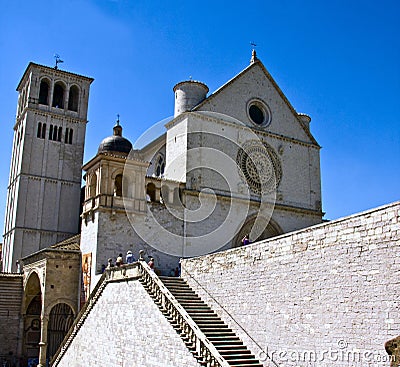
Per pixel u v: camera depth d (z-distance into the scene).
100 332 30.97
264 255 23.94
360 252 18.94
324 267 20.42
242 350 23.61
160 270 37.00
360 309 18.58
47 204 71.50
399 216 17.64
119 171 37.72
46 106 74.75
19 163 72.25
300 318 21.23
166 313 23.89
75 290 38.06
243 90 46.12
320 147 50.44
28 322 46.09
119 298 29.36
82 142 76.44
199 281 29.02
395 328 17.17
